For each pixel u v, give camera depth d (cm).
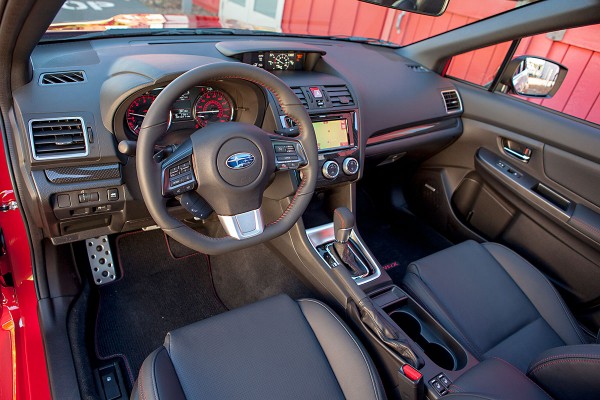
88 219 144
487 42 201
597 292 185
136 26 177
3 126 131
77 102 127
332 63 196
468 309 155
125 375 164
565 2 170
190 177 109
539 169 200
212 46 172
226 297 202
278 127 150
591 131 184
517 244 214
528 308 161
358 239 178
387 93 196
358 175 181
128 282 199
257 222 117
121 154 132
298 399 111
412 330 154
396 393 138
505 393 110
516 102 210
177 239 110
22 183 136
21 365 150
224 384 112
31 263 170
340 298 157
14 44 109
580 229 183
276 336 125
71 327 164
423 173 255
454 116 223
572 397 106
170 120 140
